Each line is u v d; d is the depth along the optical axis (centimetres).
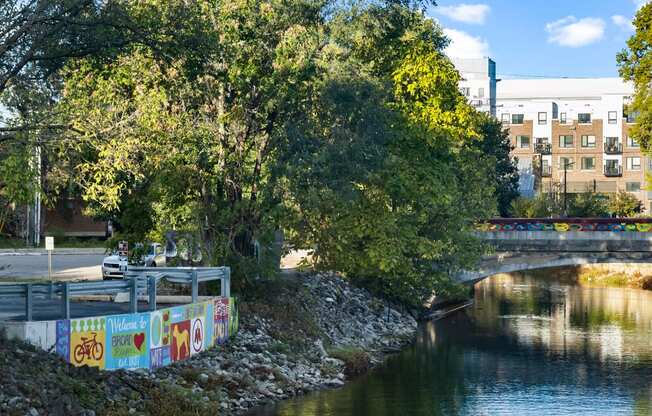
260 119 3484
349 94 3469
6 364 2039
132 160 3141
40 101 2475
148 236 3681
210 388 2670
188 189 3525
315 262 4194
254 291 3731
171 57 2733
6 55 2281
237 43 3225
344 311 4334
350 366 3506
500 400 3034
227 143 3491
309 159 3328
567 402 3017
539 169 12019
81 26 2327
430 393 3119
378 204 4172
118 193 3319
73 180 2839
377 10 3531
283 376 3042
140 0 2631
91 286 2406
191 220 3528
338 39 3525
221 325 3130
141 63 3066
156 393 2367
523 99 14388
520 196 9619
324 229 3938
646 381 3406
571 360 3888
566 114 12794
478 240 5106
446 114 4481
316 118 3578
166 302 3078
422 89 4506
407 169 4234
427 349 4169
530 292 7562
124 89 3306
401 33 3909
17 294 2217
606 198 11188
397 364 3731
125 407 2198
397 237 4241
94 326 2373
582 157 12638
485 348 4197
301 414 2670
